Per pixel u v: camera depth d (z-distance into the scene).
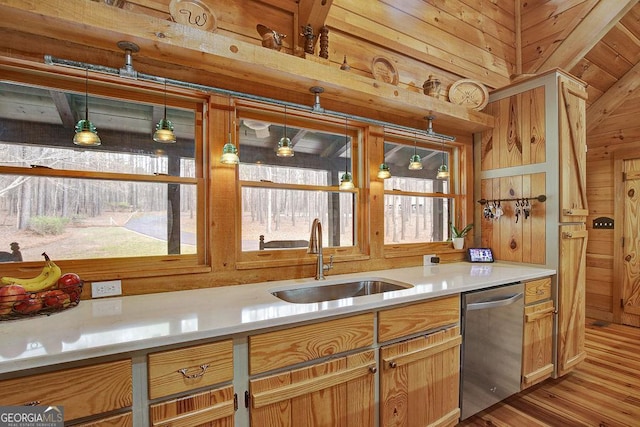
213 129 1.79
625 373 2.54
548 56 3.11
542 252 2.45
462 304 1.86
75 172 1.56
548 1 3.11
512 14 3.35
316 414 1.35
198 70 1.72
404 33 2.58
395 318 1.59
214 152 1.79
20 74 1.46
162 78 1.56
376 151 2.37
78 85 1.57
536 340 2.23
